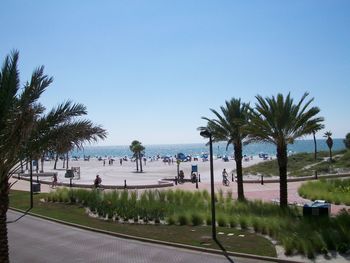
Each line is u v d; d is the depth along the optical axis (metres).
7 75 11.61
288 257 15.18
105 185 43.97
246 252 16.09
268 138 25.89
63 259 16.48
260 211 24.05
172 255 16.38
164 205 26.19
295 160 69.25
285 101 25.48
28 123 11.63
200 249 16.97
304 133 25.88
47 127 12.59
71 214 27.06
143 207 25.30
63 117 12.88
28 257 16.97
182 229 21.09
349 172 51.19
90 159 159.00
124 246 18.20
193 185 44.50
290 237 16.55
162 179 52.53
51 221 25.17
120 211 25.14
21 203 32.84
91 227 22.34
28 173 68.88
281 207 24.73
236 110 31.34
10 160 11.97
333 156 67.38
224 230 20.42
